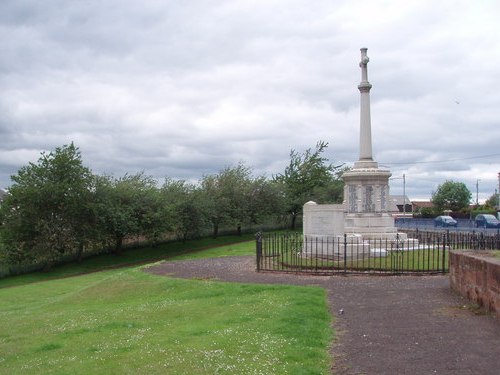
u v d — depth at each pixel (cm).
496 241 2264
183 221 5156
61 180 4097
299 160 7188
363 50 2883
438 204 10062
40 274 3925
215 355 919
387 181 2783
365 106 2884
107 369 889
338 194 6912
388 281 1752
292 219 7356
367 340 1030
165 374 838
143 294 1834
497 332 1054
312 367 852
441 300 1393
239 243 5334
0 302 2369
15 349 1130
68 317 1484
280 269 2134
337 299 1464
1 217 4053
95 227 4288
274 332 1073
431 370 838
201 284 1836
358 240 2302
